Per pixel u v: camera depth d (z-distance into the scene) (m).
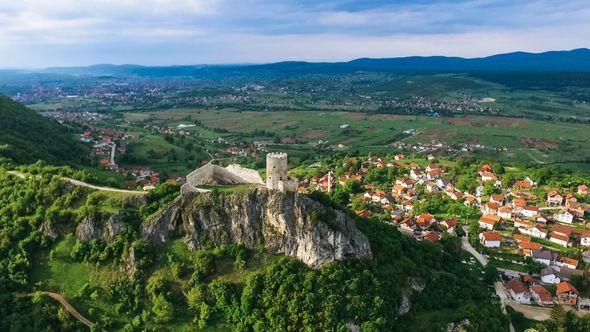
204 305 150.25
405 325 154.75
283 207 161.88
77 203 182.12
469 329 155.50
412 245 195.62
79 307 155.50
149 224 168.38
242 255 160.38
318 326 144.00
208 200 168.00
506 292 197.25
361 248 165.75
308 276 152.62
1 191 193.25
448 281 181.88
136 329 148.75
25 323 150.50
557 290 192.62
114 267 163.25
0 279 161.88
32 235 173.88
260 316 147.38
